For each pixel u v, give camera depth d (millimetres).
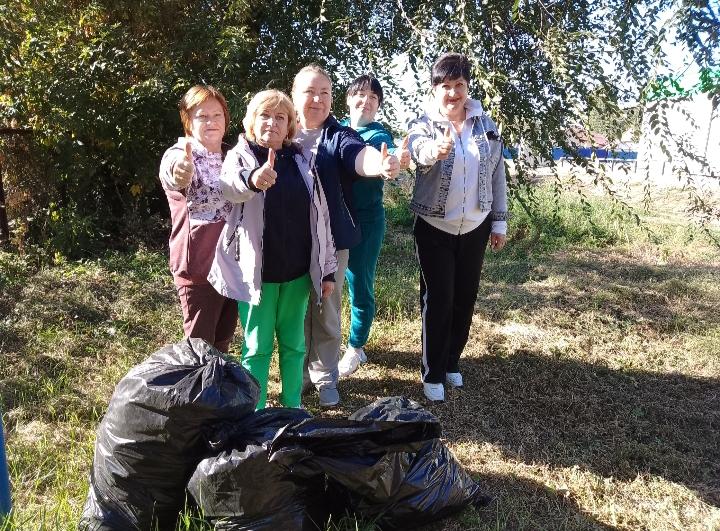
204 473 2191
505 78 3809
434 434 2508
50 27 5914
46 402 3469
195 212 2920
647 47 3525
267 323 3002
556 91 4258
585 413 3725
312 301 3486
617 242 8234
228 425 2326
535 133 4461
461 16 3904
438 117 3494
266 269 2908
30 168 6457
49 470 2848
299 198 2914
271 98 2859
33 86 5746
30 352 4004
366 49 5328
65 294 4848
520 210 9039
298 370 3182
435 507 2529
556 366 4348
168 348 2557
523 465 3131
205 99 2979
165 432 2229
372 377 4113
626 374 4289
